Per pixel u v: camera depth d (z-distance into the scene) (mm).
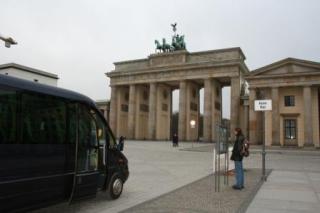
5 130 9703
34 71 64188
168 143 80250
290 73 71688
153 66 101688
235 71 88562
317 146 71500
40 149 10859
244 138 17875
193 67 93562
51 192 11227
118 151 15414
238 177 17516
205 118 91250
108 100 125062
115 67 111688
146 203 13812
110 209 12883
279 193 16359
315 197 15352
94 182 13266
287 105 75000
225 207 13148
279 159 41938
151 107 100750
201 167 29797
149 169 27828
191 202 14086
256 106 21500
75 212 12453
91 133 13430
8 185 9703
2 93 9672
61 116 11867
